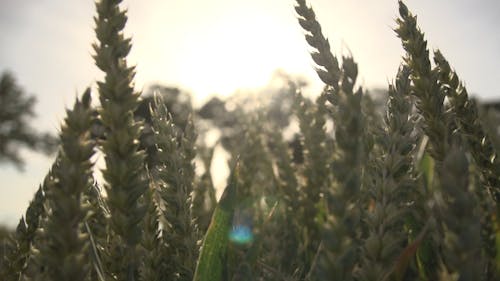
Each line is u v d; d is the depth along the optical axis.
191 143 0.43
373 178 0.27
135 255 0.27
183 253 0.35
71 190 0.20
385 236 0.24
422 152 0.38
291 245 0.48
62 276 0.20
